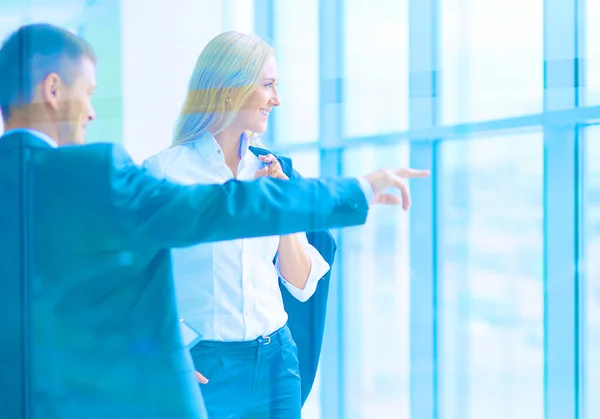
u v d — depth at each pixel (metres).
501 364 2.74
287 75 3.28
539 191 2.34
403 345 3.12
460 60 2.70
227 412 1.05
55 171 0.72
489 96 2.58
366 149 3.12
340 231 3.17
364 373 3.20
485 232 2.72
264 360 1.07
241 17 3.41
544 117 2.29
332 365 3.22
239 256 1.05
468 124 2.70
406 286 3.07
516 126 2.44
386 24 3.08
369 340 3.19
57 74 0.81
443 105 2.80
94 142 0.73
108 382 0.76
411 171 0.77
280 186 0.73
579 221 2.23
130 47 3.15
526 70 2.38
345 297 3.25
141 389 0.77
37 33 0.82
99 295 0.74
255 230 0.71
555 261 2.29
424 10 2.83
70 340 0.75
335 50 3.21
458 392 2.91
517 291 2.57
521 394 2.60
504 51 2.50
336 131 3.20
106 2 3.10
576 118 2.20
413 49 2.87
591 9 2.15
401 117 2.95
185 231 0.71
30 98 0.79
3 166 0.74
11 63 0.80
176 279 1.04
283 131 3.28
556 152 2.26
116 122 3.15
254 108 1.15
